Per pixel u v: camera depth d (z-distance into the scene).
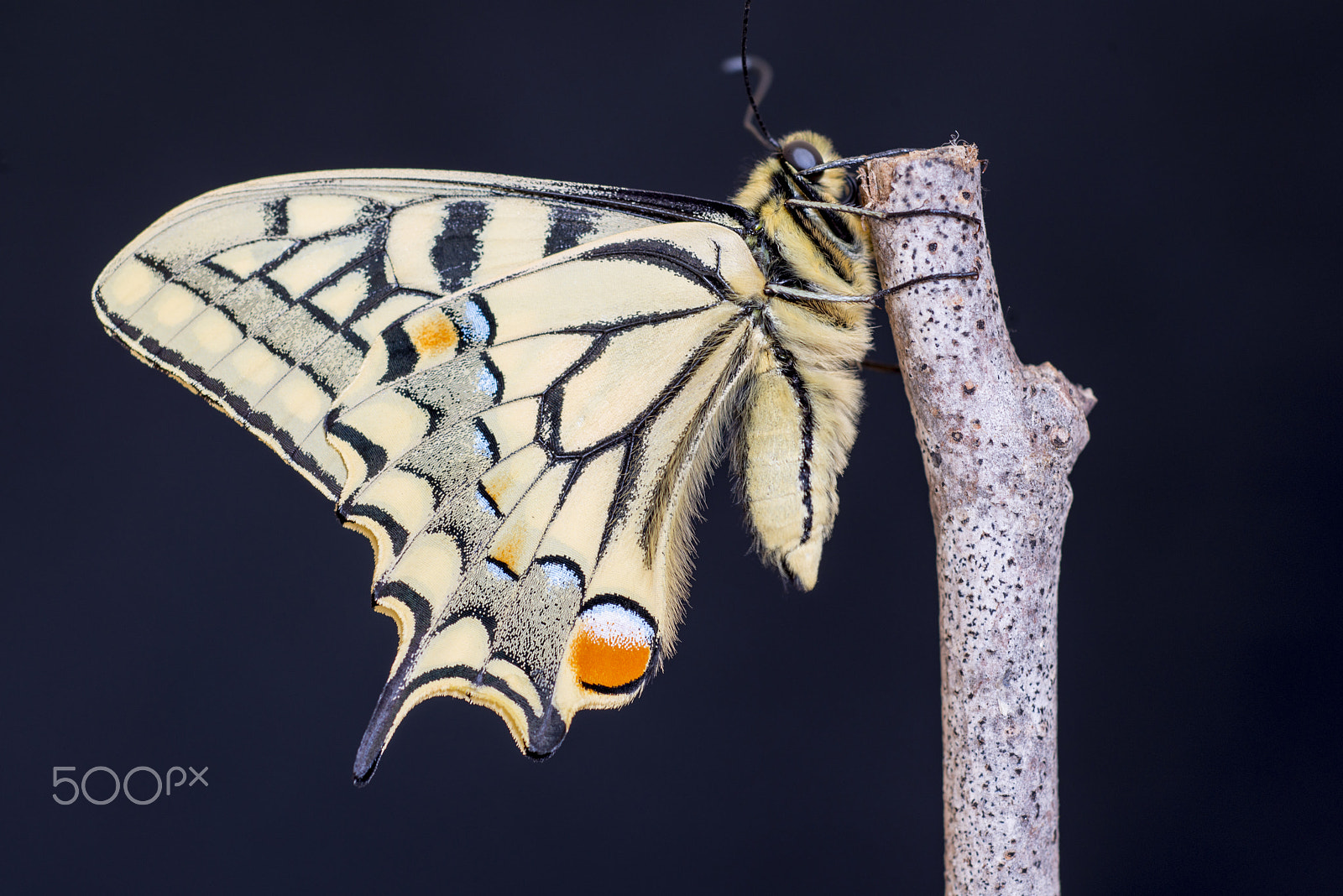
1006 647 0.30
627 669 0.31
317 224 0.31
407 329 0.31
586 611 0.31
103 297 0.31
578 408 0.31
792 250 0.31
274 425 0.31
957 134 0.30
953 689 0.30
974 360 0.30
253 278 0.31
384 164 0.36
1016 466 0.30
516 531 0.31
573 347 0.31
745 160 0.32
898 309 0.30
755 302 0.31
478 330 0.31
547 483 0.31
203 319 0.31
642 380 0.31
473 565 0.31
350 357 0.31
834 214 0.31
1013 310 0.34
